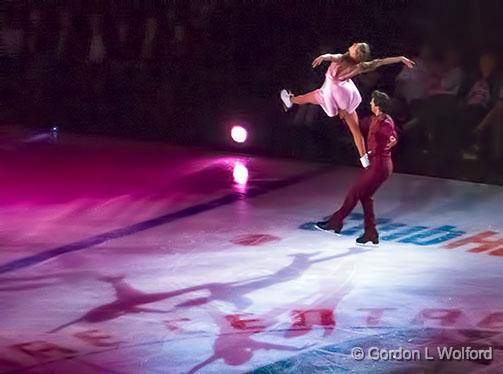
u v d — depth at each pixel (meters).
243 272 28.14
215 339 22.86
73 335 22.97
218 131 49.84
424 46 48.06
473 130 44.66
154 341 22.67
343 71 28.81
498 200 37.78
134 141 49.03
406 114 45.38
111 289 26.45
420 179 41.22
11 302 25.31
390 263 29.23
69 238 31.55
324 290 26.61
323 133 47.31
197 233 32.31
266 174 41.59
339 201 36.97
